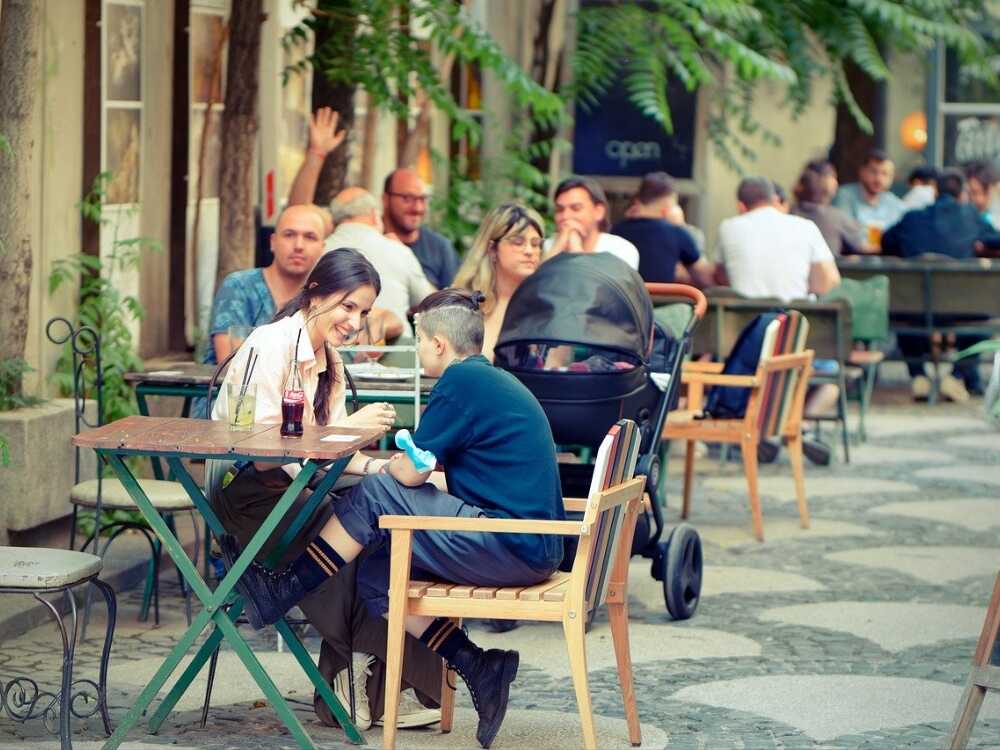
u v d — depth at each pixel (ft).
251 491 28.68
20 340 40.52
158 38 51.16
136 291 49.90
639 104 69.82
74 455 41.55
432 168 79.10
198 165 54.95
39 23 39.81
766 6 73.56
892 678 32.91
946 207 76.74
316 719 29.60
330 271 29.99
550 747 28.37
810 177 76.33
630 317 35.81
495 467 28.07
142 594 38.24
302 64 55.67
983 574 42.57
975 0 81.82
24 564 26.66
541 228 40.83
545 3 80.74
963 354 27.17
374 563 28.19
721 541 46.09
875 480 56.34
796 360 46.70
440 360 29.04
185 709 29.94
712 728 29.55
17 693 30.42
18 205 39.88
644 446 36.86
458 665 28.14
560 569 31.94
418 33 72.59
